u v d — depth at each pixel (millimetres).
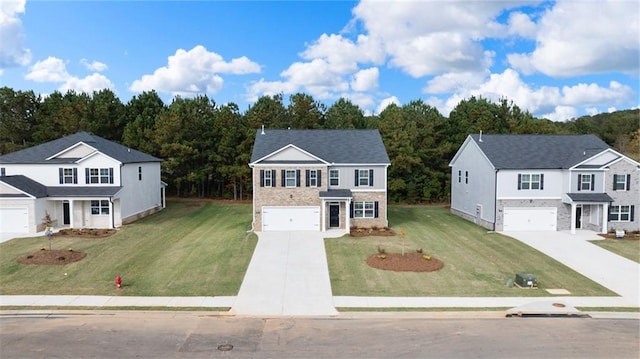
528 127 54750
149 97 60438
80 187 33688
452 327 14961
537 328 14914
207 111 57844
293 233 31219
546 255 25672
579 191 32531
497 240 29625
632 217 32625
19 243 27656
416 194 51594
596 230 32875
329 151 34250
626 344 13492
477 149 35906
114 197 32750
